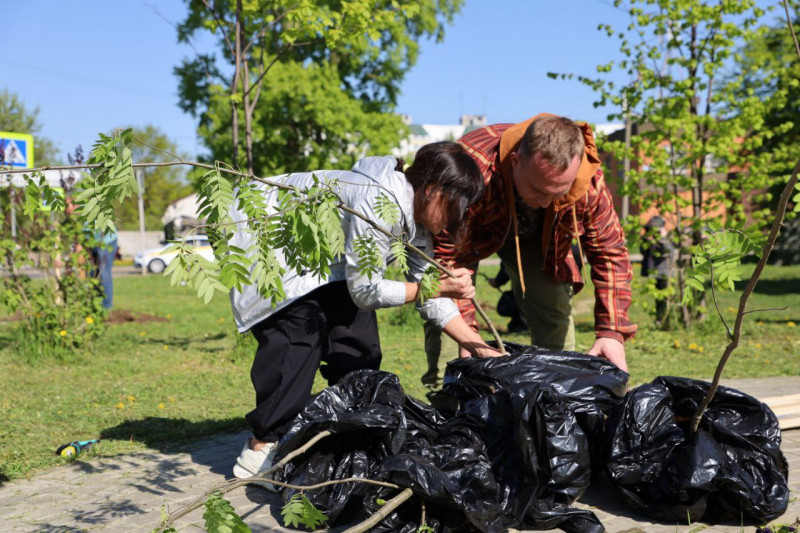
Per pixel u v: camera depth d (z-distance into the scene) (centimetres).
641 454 304
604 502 320
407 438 310
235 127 779
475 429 304
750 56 1415
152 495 333
